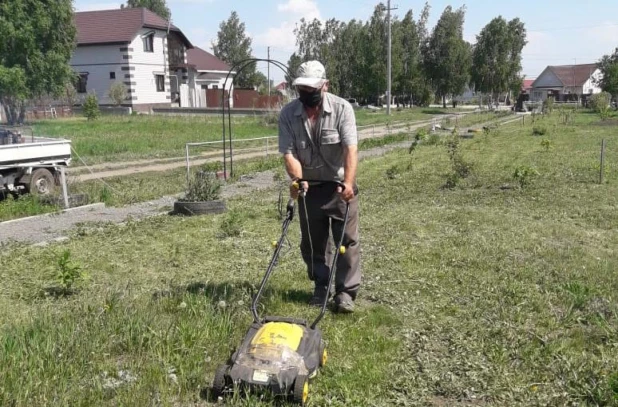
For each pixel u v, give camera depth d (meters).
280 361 4.18
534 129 33.16
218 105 60.66
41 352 4.92
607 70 73.81
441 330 5.77
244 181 17.50
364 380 4.70
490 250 8.62
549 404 4.42
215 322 5.60
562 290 6.79
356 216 6.06
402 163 20.91
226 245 9.35
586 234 9.92
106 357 5.11
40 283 7.54
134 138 30.00
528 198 13.28
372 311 6.21
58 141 14.05
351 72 73.56
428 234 9.88
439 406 4.43
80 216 12.33
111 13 52.19
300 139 5.59
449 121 43.97
